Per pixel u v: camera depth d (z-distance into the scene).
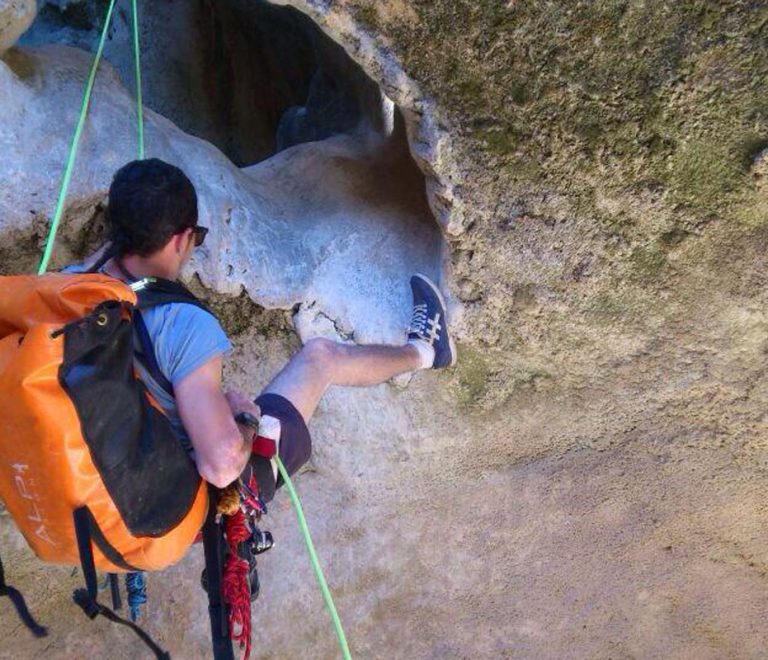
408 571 3.28
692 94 2.34
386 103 3.45
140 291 1.88
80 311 1.68
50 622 3.12
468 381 3.05
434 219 3.12
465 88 2.49
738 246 2.55
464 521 3.27
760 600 3.41
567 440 3.16
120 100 2.74
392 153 3.35
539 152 2.54
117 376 1.67
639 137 2.44
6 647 3.07
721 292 2.65
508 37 2.39
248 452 1.94
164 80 4.95
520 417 3.10
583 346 2.89
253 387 3.03
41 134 2.49
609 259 2.67
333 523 3.24
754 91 2.29
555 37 2.36
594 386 2.99
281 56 4.93
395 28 2.44
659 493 3.21
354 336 2.94
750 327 2.71
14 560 3.06
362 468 3.18
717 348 2.79
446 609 3.30
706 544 3.32
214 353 1.89
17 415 1.61
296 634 3.21
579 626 3.38
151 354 1.87
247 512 2.04
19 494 1.72
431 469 3.21
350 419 3.09
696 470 3.14
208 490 1.98
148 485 1.76
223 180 2.93
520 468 3.23
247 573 2.01
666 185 2.49
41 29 4.88
